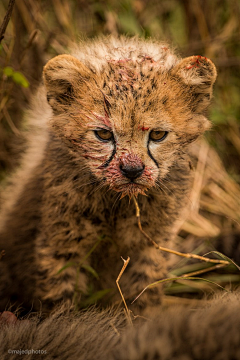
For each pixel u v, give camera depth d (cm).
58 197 641
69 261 670
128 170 553
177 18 1033
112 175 565
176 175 660
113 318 568
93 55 669
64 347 480
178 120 600
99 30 959
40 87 764
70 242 657
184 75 618
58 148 656
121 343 456
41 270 670
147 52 674
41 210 670
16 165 881
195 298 749
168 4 1022
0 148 920
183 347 426
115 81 590
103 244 683
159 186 638
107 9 967
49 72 616
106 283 721
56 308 638
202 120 636
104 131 582
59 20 964
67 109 613
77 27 977
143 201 643
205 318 454
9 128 934
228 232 815
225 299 533
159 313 534
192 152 853
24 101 920
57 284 664
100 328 529
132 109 568
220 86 991
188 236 852
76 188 632
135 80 590
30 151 762
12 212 755
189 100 623
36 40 911
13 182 799
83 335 499
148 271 684
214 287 748
